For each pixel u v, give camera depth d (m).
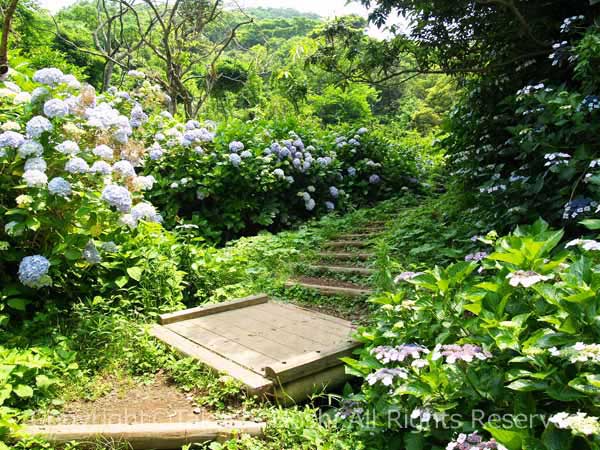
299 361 2.61
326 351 2.76
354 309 3.86
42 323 3.06
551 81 4.23
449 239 4.21
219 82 14.91
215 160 6.36
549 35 4.27
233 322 3.49
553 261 1.92
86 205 3.13
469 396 1.81
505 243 2.06
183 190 6.00
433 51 5.20
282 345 3.01
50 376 2.61
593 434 1.34
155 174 6.03
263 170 6.48
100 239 3.56
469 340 1.93
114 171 3.52
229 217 6.32
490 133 4.64
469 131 4.77
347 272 4.66
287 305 3.97
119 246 3.73
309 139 7.80
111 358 2.91
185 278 4.24
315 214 7.25
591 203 2.76
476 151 4.55
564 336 1.56
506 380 1.74
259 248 5.36
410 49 5.21
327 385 2.68
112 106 5.92
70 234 3.16
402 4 4.59
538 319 1.76
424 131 21.52
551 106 3.24
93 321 3.17
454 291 2.29
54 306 3.20
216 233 5.98
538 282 1.76
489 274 2.95
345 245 5.54
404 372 1.93
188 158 6.19
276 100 14.04
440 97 21.39
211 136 6.33
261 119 8.12
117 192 3.22
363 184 7.92
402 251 4.55
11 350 2.61
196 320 3.54
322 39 5.51
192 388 2.64
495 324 1.77
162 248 4.21
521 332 1.77
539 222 2.22
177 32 10.51
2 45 3.95
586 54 3.01
